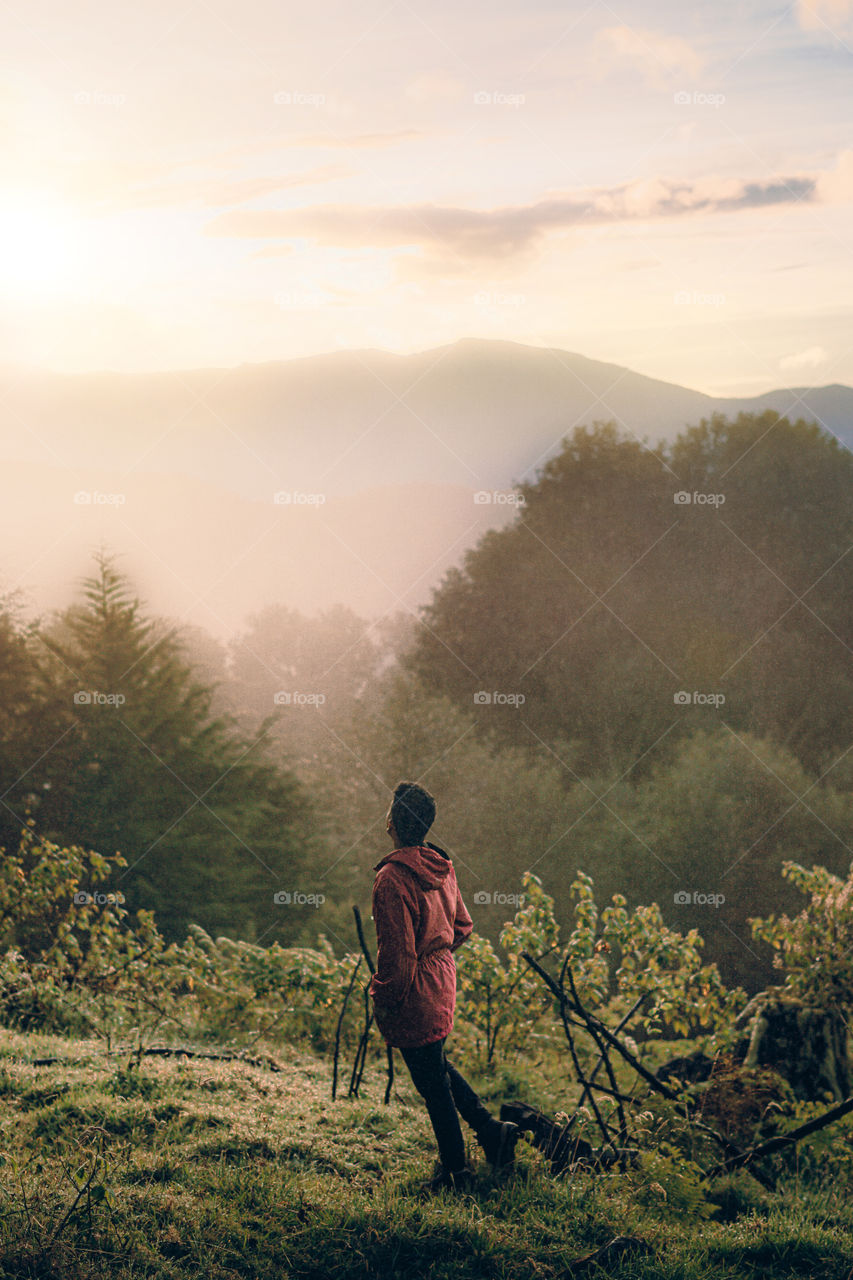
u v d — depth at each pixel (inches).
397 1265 104.8
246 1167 124.6
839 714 1374.3
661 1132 147.3
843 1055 212.1
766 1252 116.8
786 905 1035.3
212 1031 247.0
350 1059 237.0
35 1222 101.1
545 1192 124.6
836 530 1464.1
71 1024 230.8
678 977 232.1
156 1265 98.1
